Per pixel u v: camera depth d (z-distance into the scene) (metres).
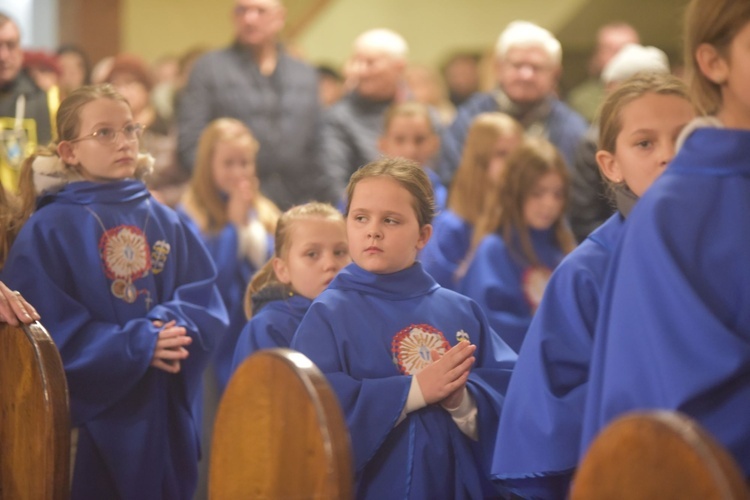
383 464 4.83
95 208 6.02
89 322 5.92
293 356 3.74
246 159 9.62
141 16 20.78
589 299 4.49
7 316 4.77
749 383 3.57
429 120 10.64
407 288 5.06
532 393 4.39
